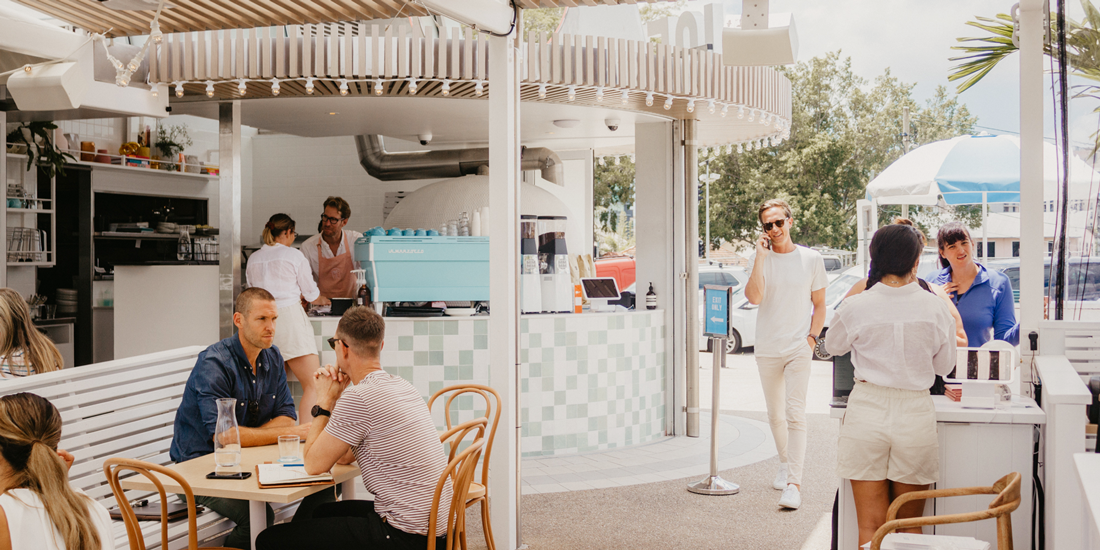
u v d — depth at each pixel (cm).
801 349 546
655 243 782
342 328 353
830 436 771
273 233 618
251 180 1160
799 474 542
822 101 4200
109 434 409
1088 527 197
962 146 1025
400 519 327
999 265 1352
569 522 513
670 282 780
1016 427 353
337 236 698
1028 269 423
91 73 535
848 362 389
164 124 1081
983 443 356
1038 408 362
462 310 666
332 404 361
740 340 1545
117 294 730
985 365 373
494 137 452
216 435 343
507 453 450
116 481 306
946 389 380
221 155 659
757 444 743
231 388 410
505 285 450
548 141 951
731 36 416
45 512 238
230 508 378
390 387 337
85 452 393
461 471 331
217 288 715
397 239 639
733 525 504
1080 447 324
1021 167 423
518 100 460
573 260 746
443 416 656
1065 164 429
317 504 403
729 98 691
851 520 370
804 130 3925
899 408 344
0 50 495
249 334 411
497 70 450
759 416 894
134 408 427
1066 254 434
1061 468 326
